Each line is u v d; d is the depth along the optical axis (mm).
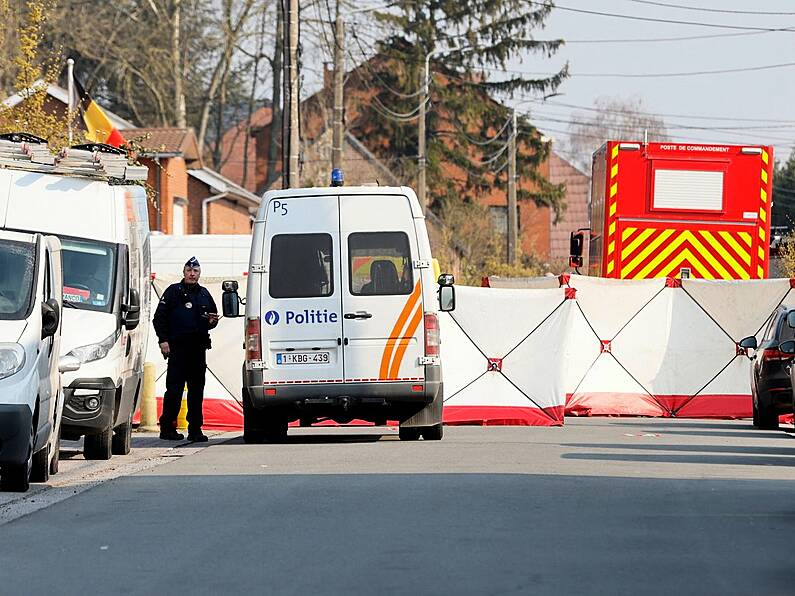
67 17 176250
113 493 34750
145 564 24578
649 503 32312
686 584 22609
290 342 48531
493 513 30578
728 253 70500
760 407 61688
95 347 43594
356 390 48438
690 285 70125
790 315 60188
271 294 48656
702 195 70312
